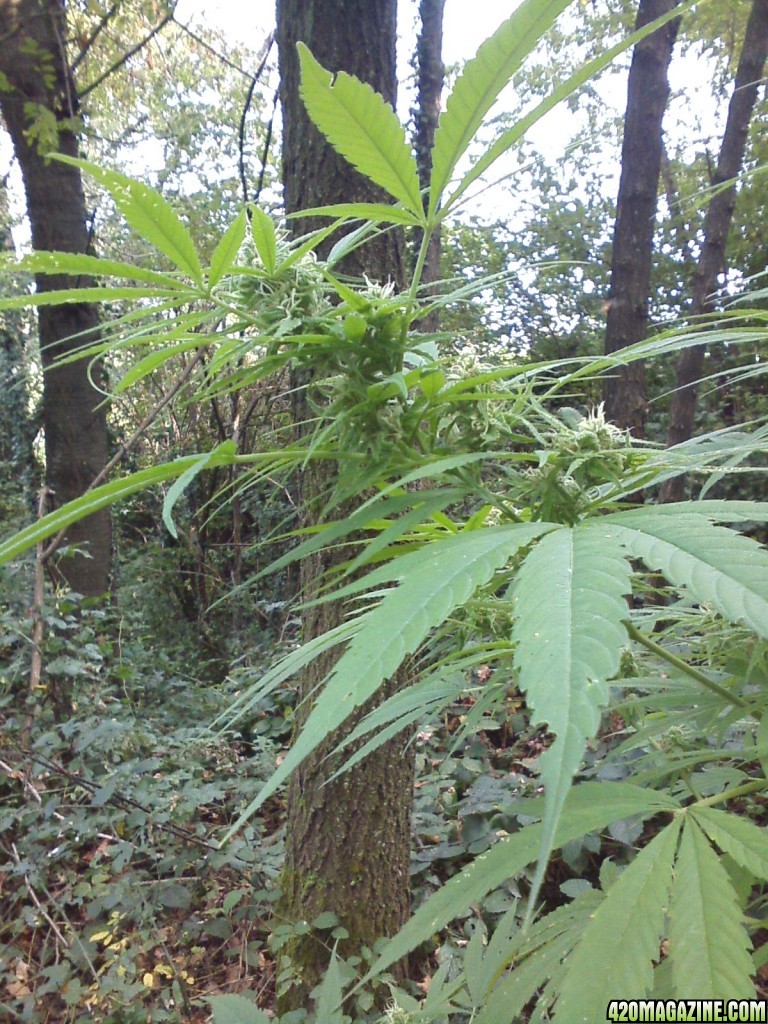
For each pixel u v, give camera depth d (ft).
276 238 3.41
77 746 13.17
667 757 4.02
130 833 13.43
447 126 2.54
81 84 30.63
